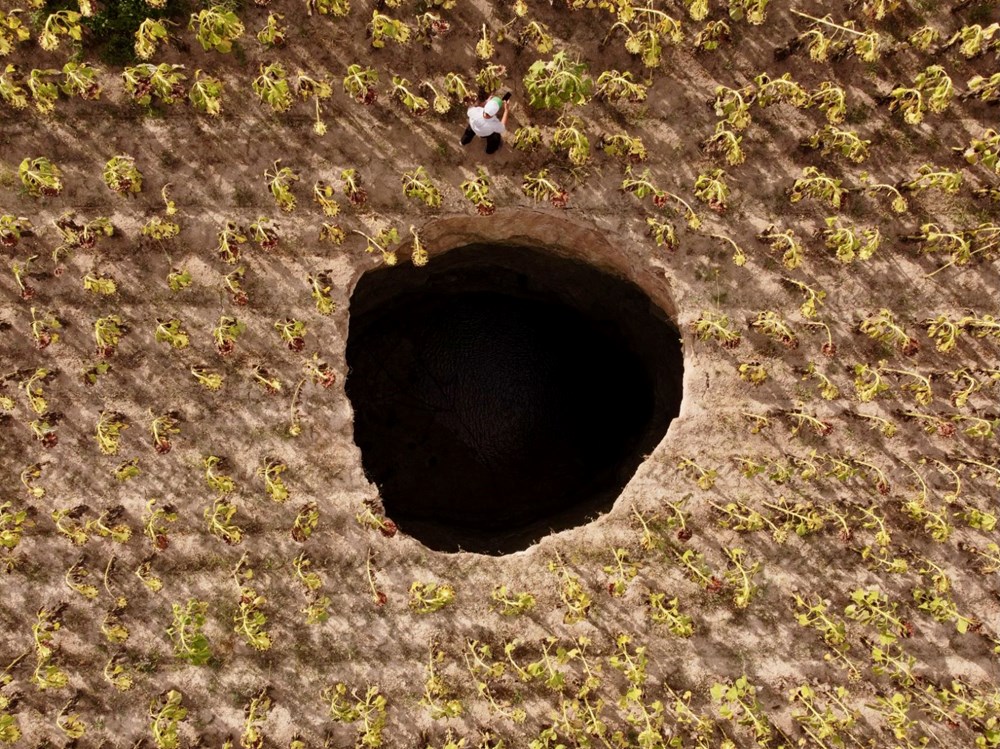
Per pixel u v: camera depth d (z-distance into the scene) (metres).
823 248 6.19
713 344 6.21
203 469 6.07
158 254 5.93
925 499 6.18
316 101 5.75
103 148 5.84
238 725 6.16
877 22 6.01
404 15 5.93
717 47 6.01
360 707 5.89
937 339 6.16
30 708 6.09
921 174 5.97
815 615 6.24
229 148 5.90
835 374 6.26
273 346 6.04
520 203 6.12
